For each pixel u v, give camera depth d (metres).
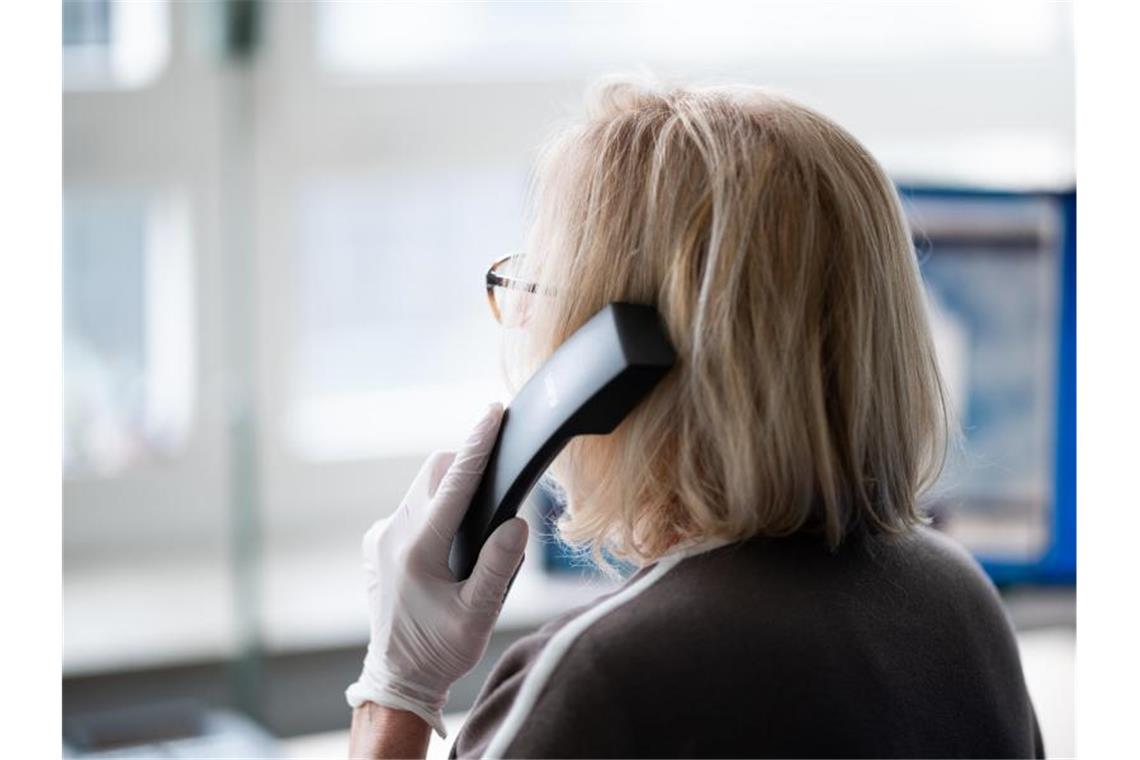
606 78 1.06
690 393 0.96
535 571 2.38
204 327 2.40
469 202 2.61
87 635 2.16
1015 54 2.72
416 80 2.49
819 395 0.95
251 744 2.04
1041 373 2.26
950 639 1.01
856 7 2.70
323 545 2.50
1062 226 2.24
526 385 1.05
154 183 2.36
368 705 1.19
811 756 0.92
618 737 0.90
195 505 2.42
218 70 2.37
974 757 0.99
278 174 2.45
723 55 2.63
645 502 1.01
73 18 2.32
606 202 0.99
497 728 0.94
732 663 0.92
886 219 1.01
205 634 2.19
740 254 0.94
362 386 2.59
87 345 2.37
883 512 1.01
